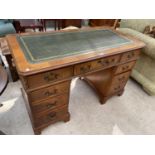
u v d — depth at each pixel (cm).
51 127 132
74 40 114
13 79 176
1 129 126
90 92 178
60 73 90
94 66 106
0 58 198
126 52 118
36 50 92
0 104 148
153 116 155
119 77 142
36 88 87
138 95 182
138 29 202
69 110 151
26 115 140
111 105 163
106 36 132
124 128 139
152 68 167
